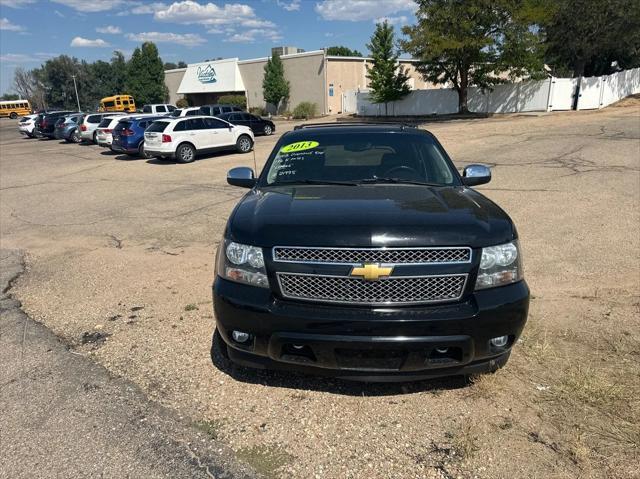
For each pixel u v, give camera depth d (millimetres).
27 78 118438
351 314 2719
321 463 2559
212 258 6195
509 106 31500
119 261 6223
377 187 3656
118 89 114375
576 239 6137
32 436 2824
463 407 2957
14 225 8781
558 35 31844
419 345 2701
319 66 43688
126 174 15023
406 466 2521
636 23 29484
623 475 2408
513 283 2896
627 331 3781
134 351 3768
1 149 26938
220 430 2826
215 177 13625
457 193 3543
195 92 56188
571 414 2854
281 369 2998
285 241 2809
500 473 2451
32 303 4895
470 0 27125
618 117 21812
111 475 2508
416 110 36781
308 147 4277
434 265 2723
